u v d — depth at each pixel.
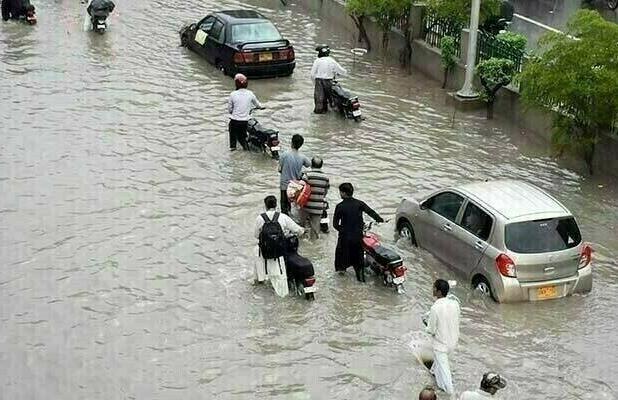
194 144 22.19
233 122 21.58
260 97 25.94
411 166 21.34
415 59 28.50
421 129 23.80
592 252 17.64
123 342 14.15
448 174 20.94
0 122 22.97
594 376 13.81
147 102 24.89
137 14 34.03
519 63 24.31
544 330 14.94
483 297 15.75
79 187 19.48
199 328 14.60
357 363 13.86
